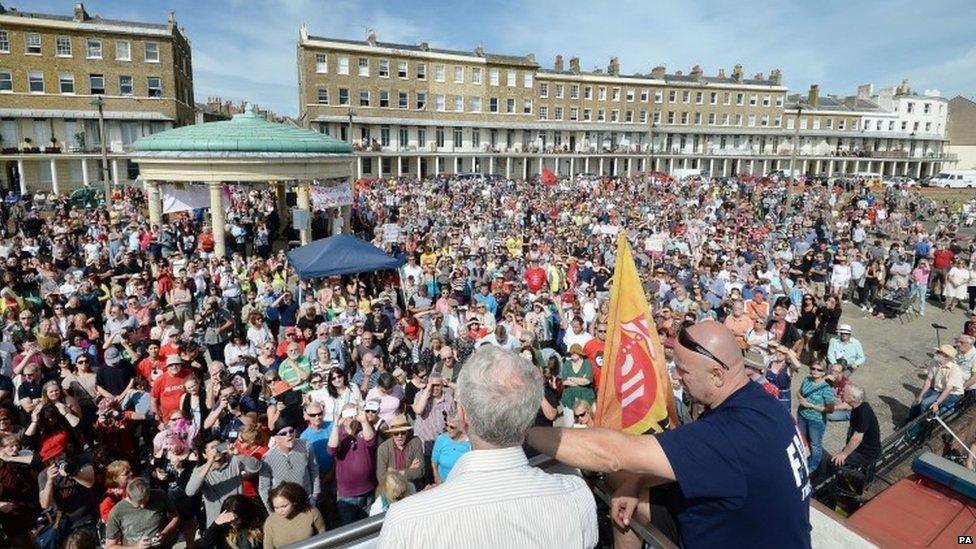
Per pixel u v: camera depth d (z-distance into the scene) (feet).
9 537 19.36
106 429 23.62
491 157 218.59
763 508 5.57
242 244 76.38
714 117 260.42
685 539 6.05
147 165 66.39
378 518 5.92
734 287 43.04
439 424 23.47
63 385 26.48
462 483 5.09
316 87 187.11
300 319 36.76
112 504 18.79
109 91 155.43
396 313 38.52
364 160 197.67
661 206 123.44
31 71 146.51
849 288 64.49
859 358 34.83
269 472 19.93
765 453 5.57
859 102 302.04
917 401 29.84
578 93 234.99
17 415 24.43
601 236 74.33
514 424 5.15
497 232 82.02
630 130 242.17
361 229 89.45
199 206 70.85
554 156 229.86
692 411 10.03
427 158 210.59
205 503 20.24
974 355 29.25
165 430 22.79
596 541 5.55
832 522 11.35
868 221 106.22
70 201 116.37
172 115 163.73
